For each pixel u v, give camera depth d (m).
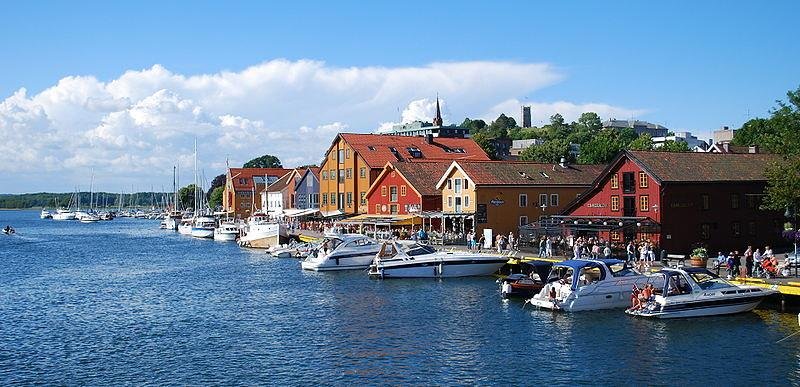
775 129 66.31
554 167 90.00
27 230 184.00
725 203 66.81
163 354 37.12
